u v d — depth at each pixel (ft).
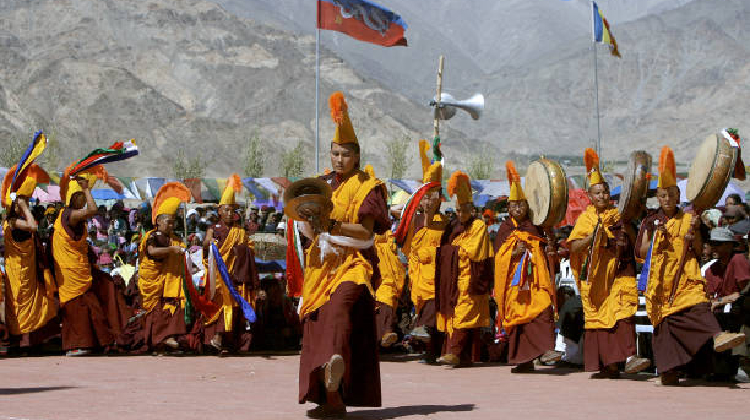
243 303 65.41
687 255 48.96
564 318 62.54
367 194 35.12
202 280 75.00
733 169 47.88
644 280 49.75
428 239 64.80
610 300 52.39
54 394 42.47
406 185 118.73
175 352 71.72
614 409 37.83
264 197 117.39
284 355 70.90
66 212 67.87
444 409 37.81
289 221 36.22
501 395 44.16
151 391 44.27
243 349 71.15
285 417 34.53
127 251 105.91
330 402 34.53
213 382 49.70
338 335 33.45
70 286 67.56
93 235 115.34
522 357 57.31
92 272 69.41
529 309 57.11
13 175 67.31
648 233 50.19
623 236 52.47
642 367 50.85
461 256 62.08
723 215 67.46
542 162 57.47
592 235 52.65
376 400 35.04
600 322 52.65
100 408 36.96
